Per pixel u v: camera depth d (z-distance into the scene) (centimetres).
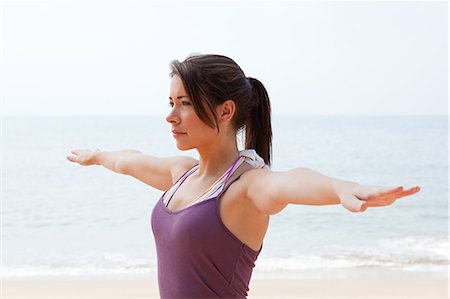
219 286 204
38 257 1036
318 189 168
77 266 965
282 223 1319
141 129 3575
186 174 226
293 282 795
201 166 220
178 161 251
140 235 1264
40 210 1524
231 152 218
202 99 207
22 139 2908
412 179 2047
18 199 1625
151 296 712
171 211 215
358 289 754
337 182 163
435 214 1448
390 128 3738
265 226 212
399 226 1326
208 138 212
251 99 222
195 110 207
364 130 3562
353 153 2462
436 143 2788
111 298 705
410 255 1036
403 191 142
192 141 211
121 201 1598
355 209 149
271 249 1088
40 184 1794
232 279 205
